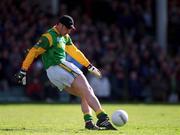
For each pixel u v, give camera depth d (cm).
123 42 9406
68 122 4353
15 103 7800
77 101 8438
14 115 5159
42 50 3609
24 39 8806
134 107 6994
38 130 3603
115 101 8606
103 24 9719
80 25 9431
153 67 9175
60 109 6331
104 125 3575
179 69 9256
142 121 4566
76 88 3597
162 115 5441
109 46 9206
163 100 8950
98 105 3581
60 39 3622
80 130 3581
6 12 9206
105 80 8669
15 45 8706
